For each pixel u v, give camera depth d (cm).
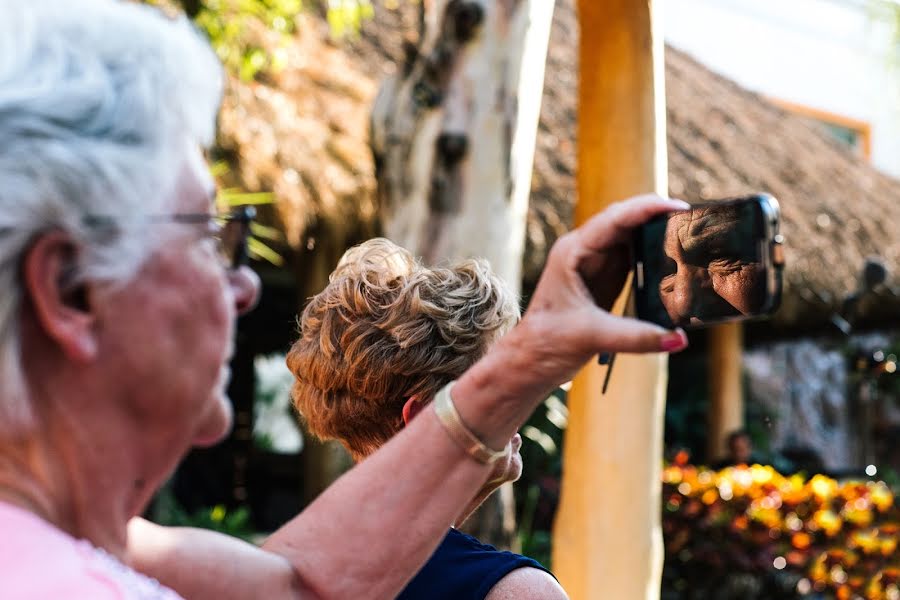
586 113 299
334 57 633
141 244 76
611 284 88
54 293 73
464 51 311
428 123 310
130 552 104
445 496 101
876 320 906
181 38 81
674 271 84
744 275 80
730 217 81
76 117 72
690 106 890
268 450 927
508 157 313
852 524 532
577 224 302
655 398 302
